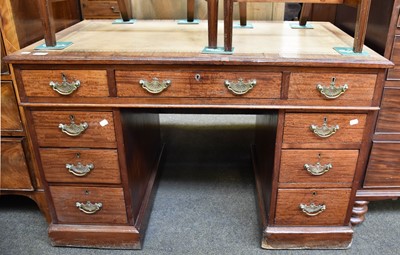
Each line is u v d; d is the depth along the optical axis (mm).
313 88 1073
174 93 1097
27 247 1356
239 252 1324
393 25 1138
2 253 1326
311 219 1288
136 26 1484
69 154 1203
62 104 1117
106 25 1507
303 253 1312
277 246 1318
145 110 1451
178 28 1443
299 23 1501
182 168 1884
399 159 1334
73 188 1260
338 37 1301
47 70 1074
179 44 1191
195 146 2090
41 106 1128
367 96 1080
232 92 1085
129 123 1233
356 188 1233
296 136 1155
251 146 1922
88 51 1104
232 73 1063
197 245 1360
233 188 1720
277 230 1296
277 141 1165
